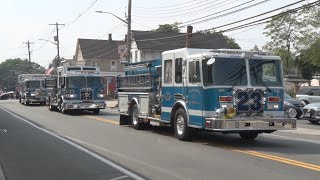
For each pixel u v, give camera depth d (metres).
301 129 21.52
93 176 10.41
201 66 15.22
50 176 10.41
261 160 12.24
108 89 70.75
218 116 14.66
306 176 10.08
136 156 13.19
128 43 39.69
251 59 15.27
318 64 55.62
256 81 15.21
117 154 13.61
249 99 14.99
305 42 56.38
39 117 30.27
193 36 69.38
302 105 28.27
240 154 13.34
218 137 17.88
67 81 33.41
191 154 13.44
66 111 34.25
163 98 18.03
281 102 15.42
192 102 15.82
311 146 15.19
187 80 16.14
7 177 10.30
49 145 15.78
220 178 9.97
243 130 14.77
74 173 10.77
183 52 16.48
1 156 13.37
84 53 83.31
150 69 19.42
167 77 17.67
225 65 15.08
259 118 14.93
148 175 10.45
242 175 10.24
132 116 21.55
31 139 17.56
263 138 17.66
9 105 51.66
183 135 16.48
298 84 61.09
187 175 10.36
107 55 83.19
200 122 15.27
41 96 50.47
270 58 15.52
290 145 15.45
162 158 12.77
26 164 12.00
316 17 55.12
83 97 33.59
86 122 25.77
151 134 19.05
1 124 24.53
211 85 14.95
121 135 18.73
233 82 14.99
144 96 19.98
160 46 69.81
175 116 17.06
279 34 63.28
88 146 15.45
